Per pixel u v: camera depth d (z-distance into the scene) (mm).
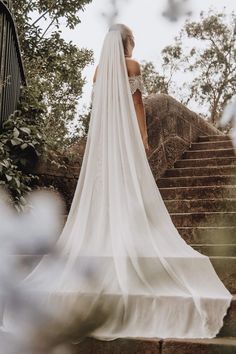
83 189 3211
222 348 2242
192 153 7305
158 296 2551
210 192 5246
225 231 3811
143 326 2498
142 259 2775
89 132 3453
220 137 7875
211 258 3182
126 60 3652
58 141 7215
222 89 20844
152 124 6633
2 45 4648
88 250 2922
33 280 2572
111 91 3457
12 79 5152
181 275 2730
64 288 2484
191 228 3939
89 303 2426
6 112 4953
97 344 2400
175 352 2311
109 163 3213
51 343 1986
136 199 3068
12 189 4586
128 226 2930
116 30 3656
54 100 9609
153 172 6438
